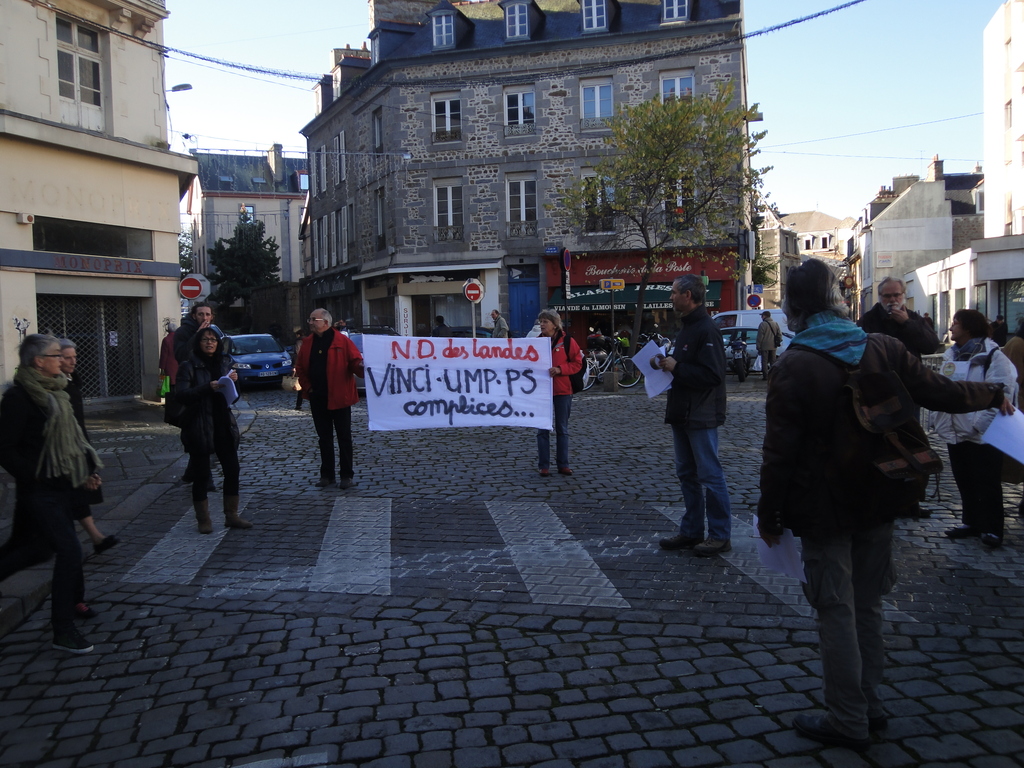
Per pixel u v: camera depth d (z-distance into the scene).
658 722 3.45
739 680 3.82
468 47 30.20
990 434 3.95
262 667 4.13
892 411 3.00
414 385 8.62
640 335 23.92
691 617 4.61
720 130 23.20
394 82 29.81
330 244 37.56
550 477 8.71
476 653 4.21
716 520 5.75
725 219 25.22
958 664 3.93
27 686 4.04
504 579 5.37
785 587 5.06
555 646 4.27
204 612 4.95
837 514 3.06
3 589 5.16
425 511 7.32
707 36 27.83
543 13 30.50
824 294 3.20
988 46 34.78
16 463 4.38
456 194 30.39
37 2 15.37
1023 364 6.38
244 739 3.42
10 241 15.04
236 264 49.78
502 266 29.94
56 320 16.59
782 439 3.10
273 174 65.50
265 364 22.12
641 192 23.83
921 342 5.95
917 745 3.20
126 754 3.35
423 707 3.64
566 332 8.96
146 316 18.31
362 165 33.41
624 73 28.59
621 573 5.42
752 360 22.86
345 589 5.26
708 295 28.52
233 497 6.86
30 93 15.32
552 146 29.30
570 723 3.46
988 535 5.82
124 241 17.67
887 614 4.58
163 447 11.34
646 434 11.74
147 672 4.14
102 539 6.24
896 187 57.97
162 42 18.39
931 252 50.72
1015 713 3.44
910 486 3.02
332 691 3.83
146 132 18.00
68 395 4.89
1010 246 28.06
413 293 30.58
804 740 3.26
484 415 8.66
